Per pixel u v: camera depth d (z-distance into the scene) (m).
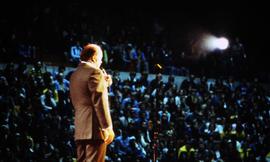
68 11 25.62
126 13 29.14
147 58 24.52
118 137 16.41
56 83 17.72
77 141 5.63
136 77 22.88
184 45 29.36
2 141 14.23
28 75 17.72
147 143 16.86
